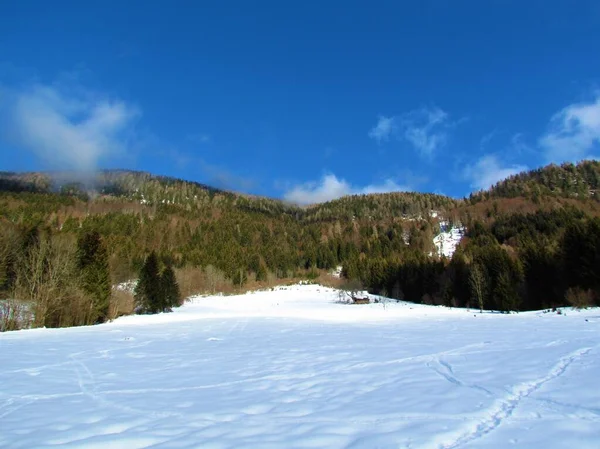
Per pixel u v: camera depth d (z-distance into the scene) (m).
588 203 133.50
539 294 46.25
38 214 99.81
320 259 125.56
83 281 34.91
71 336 21.67
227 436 5.47
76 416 6.70
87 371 11.23
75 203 139.88
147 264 50.88
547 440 4.66
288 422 6.05
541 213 114.31
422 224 153.38
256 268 113.19
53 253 34.22
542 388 7.18
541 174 177.00
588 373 8.22
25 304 30.16
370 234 150.25
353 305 63.00
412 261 79.06
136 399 7.90
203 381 9.68
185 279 83.25
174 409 7.07
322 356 13.31
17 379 10.09
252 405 7.20
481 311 45.88
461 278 59.22
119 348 16.56
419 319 33.50
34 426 6.18
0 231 37.12
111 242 91.31
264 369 11.20
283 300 73.25
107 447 5.20
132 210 145.50
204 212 165.25
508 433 4.98
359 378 9.38
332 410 6.63
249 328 26.80
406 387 8.12
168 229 130.88
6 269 34.72
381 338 18.41
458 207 175.25
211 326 28.89
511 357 10.99
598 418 5.36
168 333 23.59
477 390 7.42
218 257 109.88
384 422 5.79
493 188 184.75
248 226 150.50
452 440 4.87
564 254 42.16
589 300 34.91
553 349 12.03
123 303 50.03
